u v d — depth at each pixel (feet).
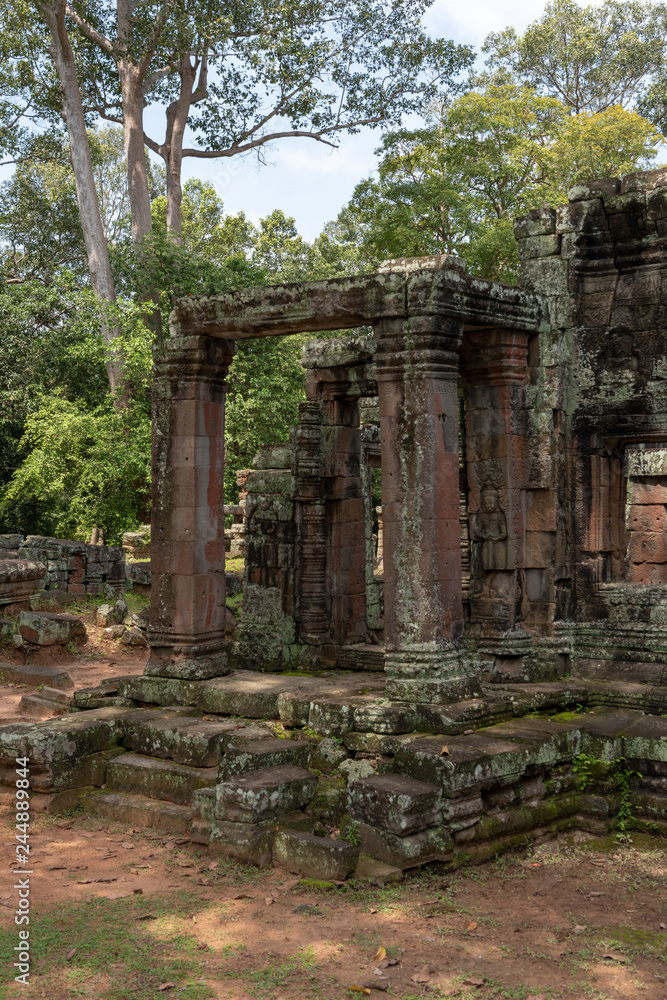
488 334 29.19
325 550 36.04
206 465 29.30
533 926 18.15
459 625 24.84
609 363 30.12
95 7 84.53
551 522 29.99
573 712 27.25
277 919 17.66
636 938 17.76
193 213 120.78
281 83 84.99
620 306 29.96
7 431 94.32
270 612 35.09
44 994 14.61
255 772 21.56
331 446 35.99
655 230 29.14
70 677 40.34
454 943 17.04
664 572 55.36
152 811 23.13
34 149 100.12
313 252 121.70
